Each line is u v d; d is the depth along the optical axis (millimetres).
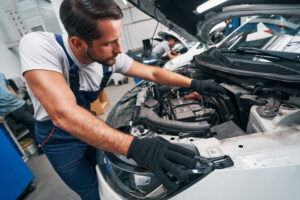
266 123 609
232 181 452
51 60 543
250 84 865
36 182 1583
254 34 1164
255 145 516
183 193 468
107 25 424
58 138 711
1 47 2340
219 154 503
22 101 1879
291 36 896
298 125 582
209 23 968
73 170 745
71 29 444
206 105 1002
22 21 2332
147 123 842
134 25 6938
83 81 704
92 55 507
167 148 458
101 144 446
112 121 903
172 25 1068
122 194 531
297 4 656
